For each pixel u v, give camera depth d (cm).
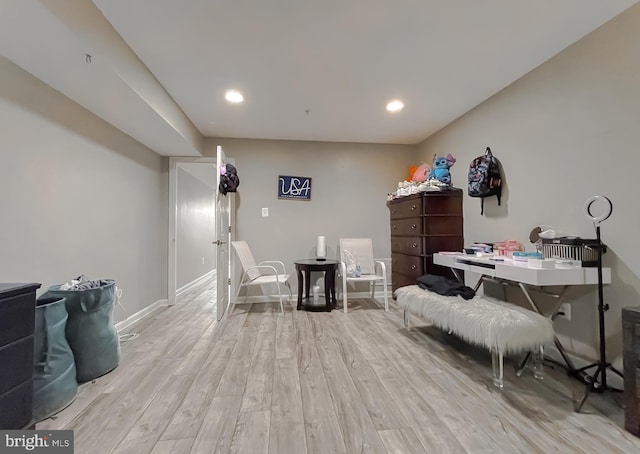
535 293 247
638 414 142
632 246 179
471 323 197
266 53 217
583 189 206
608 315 192
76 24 152
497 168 282
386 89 275
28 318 137
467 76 253
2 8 131
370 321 320
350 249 407
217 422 152
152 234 365
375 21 185
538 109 239
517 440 139
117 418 156
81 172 235
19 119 180
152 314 351
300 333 283
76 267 229
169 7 170
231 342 261
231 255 402
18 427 131
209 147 402
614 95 186
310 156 424
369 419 154
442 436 142
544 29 194
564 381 195
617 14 181
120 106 237
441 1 169
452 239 338
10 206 174
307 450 133
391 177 442
